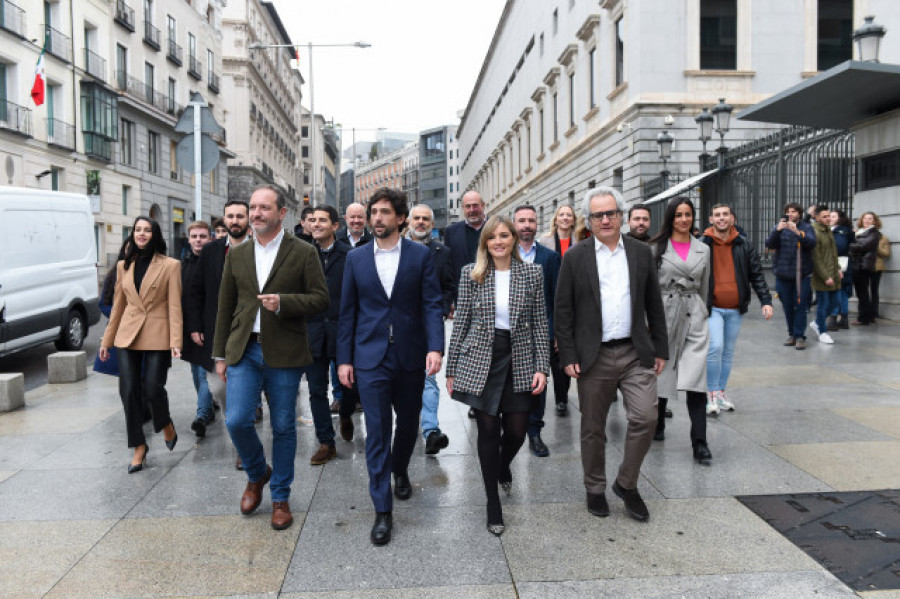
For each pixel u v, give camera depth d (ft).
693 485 13.73
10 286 29.07
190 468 15.64
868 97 32.37
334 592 9.72
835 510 12.19
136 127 95.45
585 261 12.48
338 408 21.26
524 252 18.08
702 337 15.44
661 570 10.20
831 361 26.30
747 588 9.62
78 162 80.84
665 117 60.44
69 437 18.51
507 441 12.78
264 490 14.06
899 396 20.61
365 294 12.39
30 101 73.00
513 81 132.36
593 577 10.03
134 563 10.73
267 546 11.30
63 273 33.35
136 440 15.49
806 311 29.53
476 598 9.49
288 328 12.36
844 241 34.06
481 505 13.01
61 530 12.07
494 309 12.09
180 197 110.32
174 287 16.08
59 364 26.66
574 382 25.04
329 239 17.22
